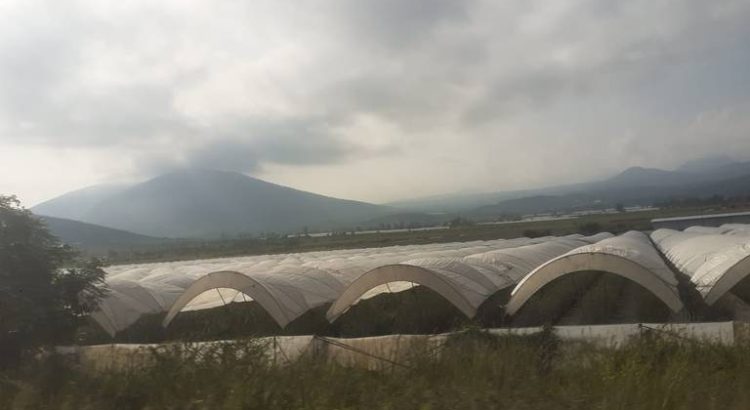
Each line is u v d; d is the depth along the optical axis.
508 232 93.38
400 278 19.64
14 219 13.49
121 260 79.44
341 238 112.50
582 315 21.31
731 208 119.25
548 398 6.90
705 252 25.05
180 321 22.80
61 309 13.70
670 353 9.19
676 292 17.61
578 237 54.88
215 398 7.09
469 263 23.48
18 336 12.96
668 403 6.66
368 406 6.90
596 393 7.05
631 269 17.92
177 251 94.75
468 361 8.89
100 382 8.47
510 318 20.33
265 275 22.84
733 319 19.03
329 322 20.30
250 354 8.75
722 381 7.34
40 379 9.38
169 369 8.41
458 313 21.06
